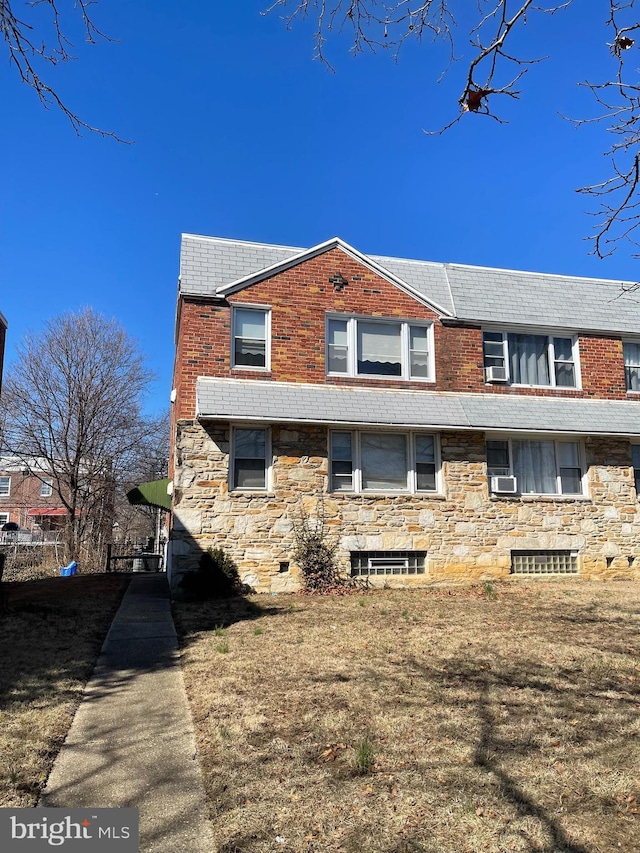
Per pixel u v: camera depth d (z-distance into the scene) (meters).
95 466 30.89
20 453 29.67
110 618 10.11
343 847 3.34
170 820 3.66
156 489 18.08
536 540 14.62
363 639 8.11
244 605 11.38
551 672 6.50
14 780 4.11
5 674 6.53
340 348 14.47
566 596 12.07
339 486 13.81
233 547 12.86
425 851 3.29
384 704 5.48
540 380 15.75
